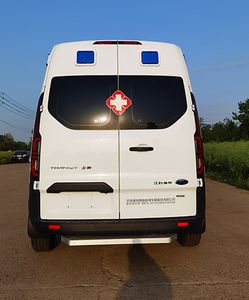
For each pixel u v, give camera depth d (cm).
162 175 478
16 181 1719
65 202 474
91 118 478
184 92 493
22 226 762
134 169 476
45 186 470
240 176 1588
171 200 480
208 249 580
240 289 423
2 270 499
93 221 472
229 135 5247
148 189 476
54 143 472
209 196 1154
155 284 441
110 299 401
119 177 474
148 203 479
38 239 545
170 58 502
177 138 482
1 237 673
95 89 484
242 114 5412
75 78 486
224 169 2000
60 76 487
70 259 541
